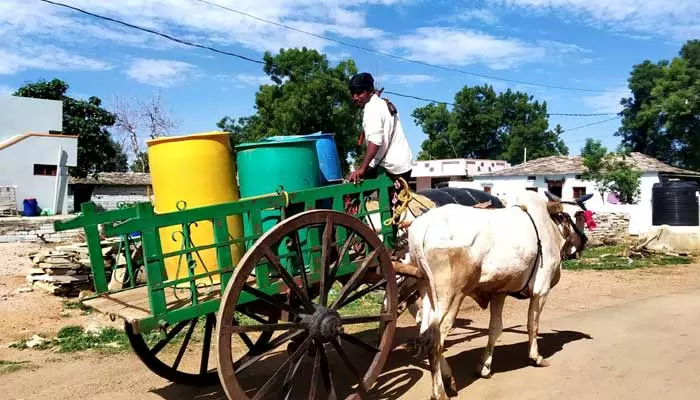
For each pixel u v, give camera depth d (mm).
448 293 5395
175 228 5062
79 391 5961
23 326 8484
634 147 49781
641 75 49188
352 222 4980
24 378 6340
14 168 23969
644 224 20938
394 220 5828
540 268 6246
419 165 43094
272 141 5375
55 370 6621
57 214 24469
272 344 4516
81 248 10633
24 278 12125
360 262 5355
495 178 35594
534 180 33406
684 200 18547
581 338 7770
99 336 7977
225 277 4602
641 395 5582
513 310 9992
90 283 10539
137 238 5492
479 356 6996
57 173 24875
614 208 22453
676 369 6312
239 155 5562
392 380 6176
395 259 5938
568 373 6273
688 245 17438
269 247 4414
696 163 43500
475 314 9688
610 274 14102
